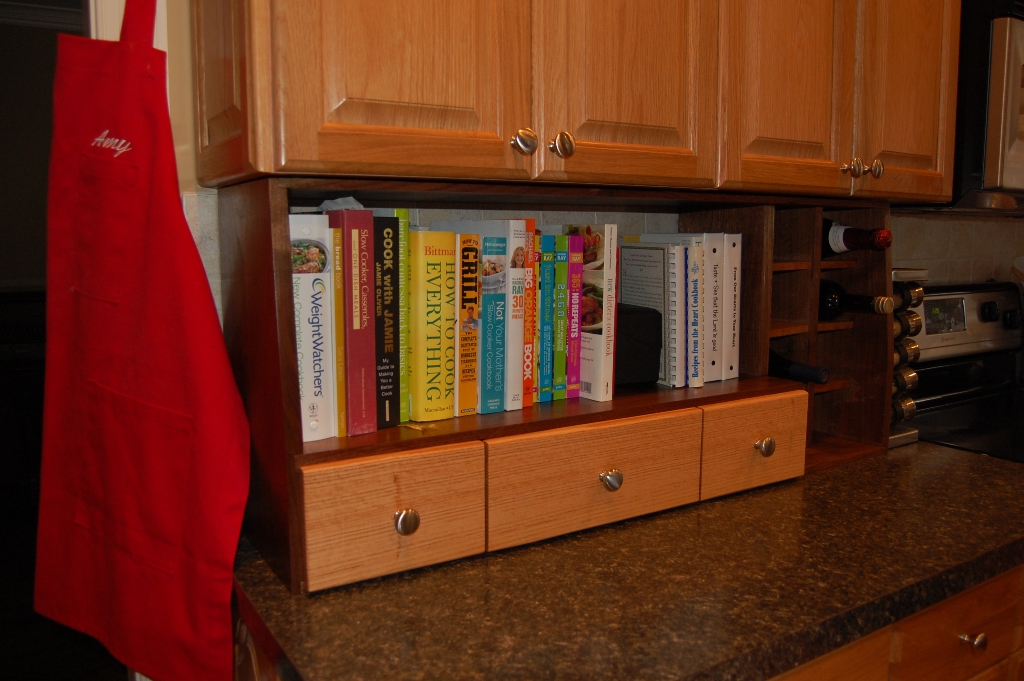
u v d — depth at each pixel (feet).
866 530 3.32
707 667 2.21
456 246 3.07
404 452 2.75
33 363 9.05
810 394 4.56
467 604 2.61
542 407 3.37
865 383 4.67
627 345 3.73
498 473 2.93
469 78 2.66
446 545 2.84
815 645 2.47
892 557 3.02
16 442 8.95
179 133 3.21
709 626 2.45
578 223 4.32
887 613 2.70
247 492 2.73
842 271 4.75
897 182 4.20
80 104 2.99
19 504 9.00
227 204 3.00
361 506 2.65
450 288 3.07
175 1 3.15
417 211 3.82
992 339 6.25
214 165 2.82
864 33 3.89
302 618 2.50
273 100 2.34
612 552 3.07
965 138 4.75
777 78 3.54
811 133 3.72
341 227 2.75
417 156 2.57
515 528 3.01
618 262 3.87
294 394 2.59
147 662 2.95
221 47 2.68
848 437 4.81
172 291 2.68
